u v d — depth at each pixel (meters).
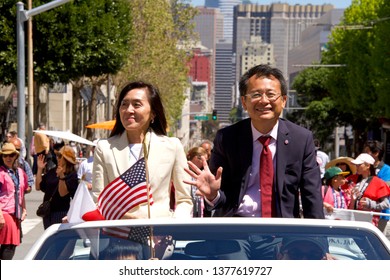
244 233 7.32
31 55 45.34
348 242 7.34
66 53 52.19
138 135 9.59
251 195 9.37
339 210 12.99
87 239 7.37
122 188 8.59
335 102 112.06
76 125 68.81
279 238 7.30
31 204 35.56
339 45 107.00
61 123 80.50
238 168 9.38
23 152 25.75
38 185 17.39
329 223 7.47
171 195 13.92
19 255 20.08
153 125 9.75
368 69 92.38
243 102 9.48
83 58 52.41
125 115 9.48
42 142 19.97
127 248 7.34
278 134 9.34
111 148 9.56
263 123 9.27
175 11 82.44
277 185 9.29
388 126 90.69
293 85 143.38
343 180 18.23
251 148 9.34
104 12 53.84
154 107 9.64
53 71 52.28
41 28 51.22
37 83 59.22
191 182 8.69
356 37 93.56
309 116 127.31
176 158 9.58
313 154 9.42
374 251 7.23
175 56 83.19
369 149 21.05
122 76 74.19
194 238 7.31
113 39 53.78
